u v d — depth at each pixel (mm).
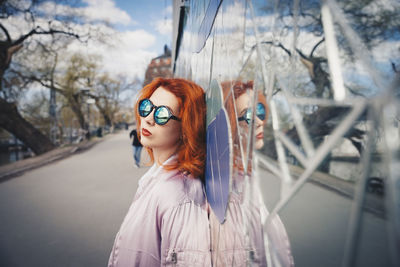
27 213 4145
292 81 276
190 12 2162
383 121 150
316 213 202
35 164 9102
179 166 1025
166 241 870
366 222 153
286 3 294
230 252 623
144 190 1117
